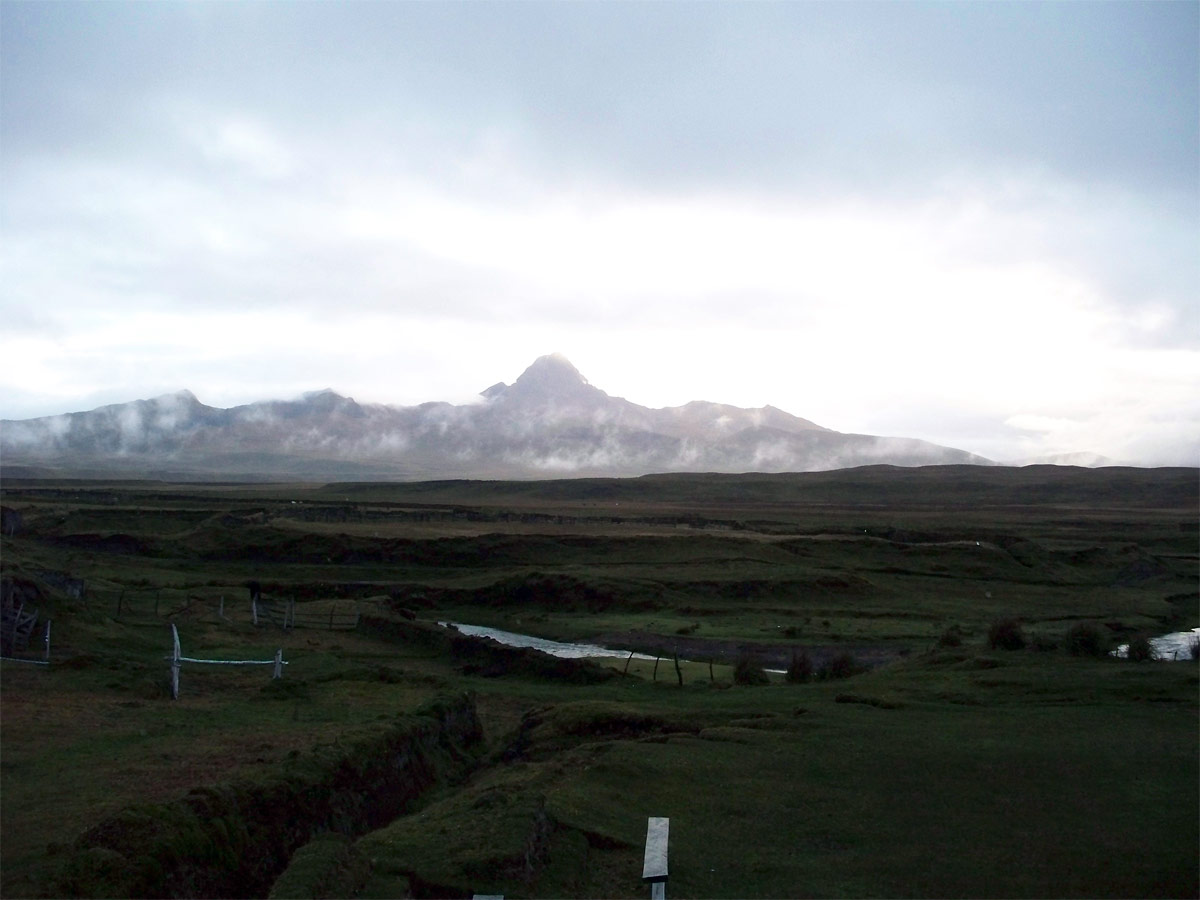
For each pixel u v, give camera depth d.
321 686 40.09
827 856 18.86
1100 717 30.05
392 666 50.44
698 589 78.38
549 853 17.89
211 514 116.88
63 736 27.33
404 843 18.00
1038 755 25.52
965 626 66.62
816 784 23.14
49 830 19.02
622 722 30.14
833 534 119.56
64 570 72.12
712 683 43.94
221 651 48.75
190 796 18.41
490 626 72.31
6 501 133.50
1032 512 192.50
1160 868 18.14
